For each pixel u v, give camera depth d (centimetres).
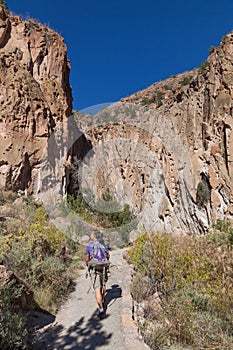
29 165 1548
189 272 570
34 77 1850
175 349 404
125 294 599
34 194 1538
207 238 769
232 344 390
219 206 1291
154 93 4019
